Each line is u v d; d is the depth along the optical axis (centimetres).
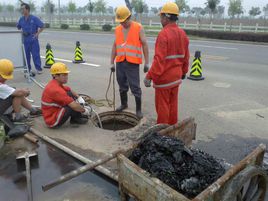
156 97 431
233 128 493
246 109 581
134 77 507
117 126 559
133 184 256
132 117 544
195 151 298
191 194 248
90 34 2375
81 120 493
